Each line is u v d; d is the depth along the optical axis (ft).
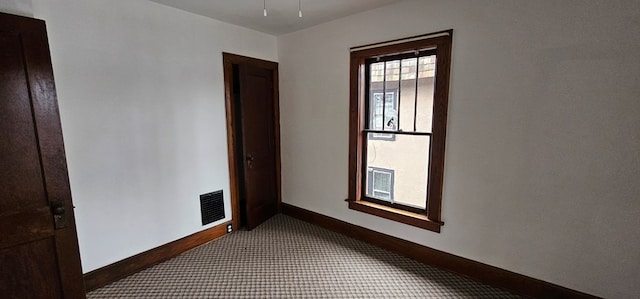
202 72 9.36
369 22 8.86
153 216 8.50
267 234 10.68
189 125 9.18
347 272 8.16
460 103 7.44
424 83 8.24
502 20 6.62
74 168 6.92
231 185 10.63
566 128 6.13
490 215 7.34
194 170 9.44
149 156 8.29
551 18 6.05
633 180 5.60
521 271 7.07
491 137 7.09
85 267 7.27
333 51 9.92
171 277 7.93
